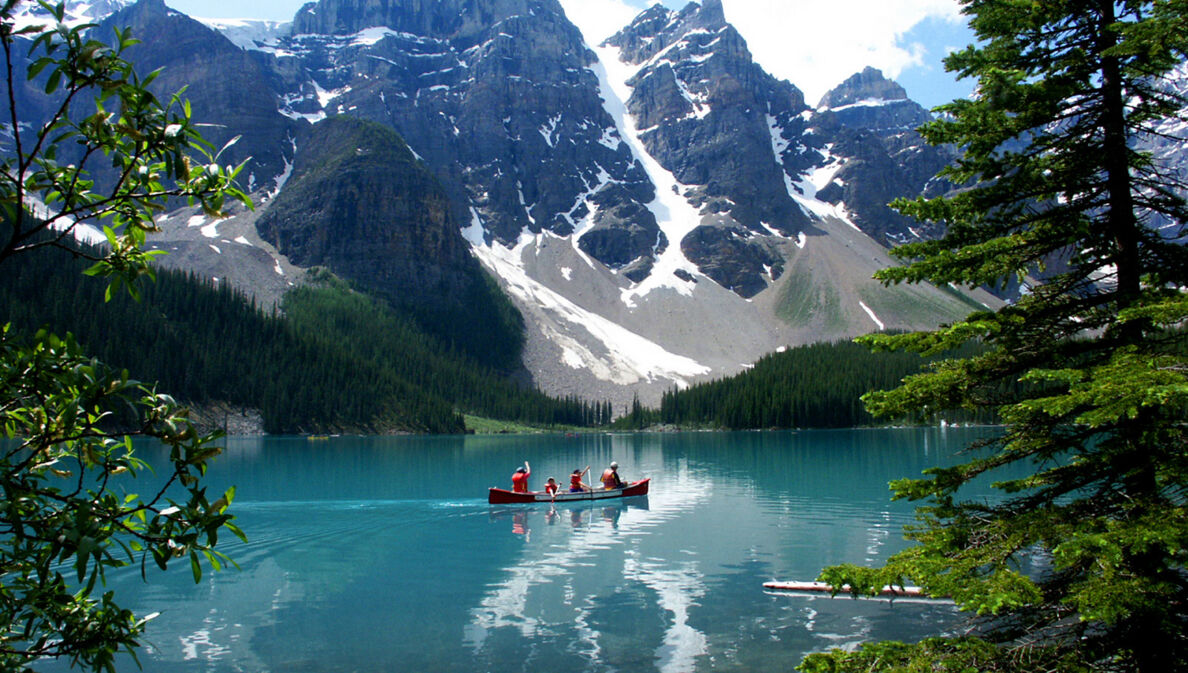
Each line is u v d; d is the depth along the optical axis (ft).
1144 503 33.01
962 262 38.99
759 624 69.82
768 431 578.25
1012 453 38.42
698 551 101.71
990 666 34.32
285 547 106.32
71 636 18.78
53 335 18.38
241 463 268.21
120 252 20.08
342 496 167.43
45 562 18.51
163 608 75.56
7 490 17.74
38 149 17.71
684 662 60.75
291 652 63.26
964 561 34.71
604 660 61.31
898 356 631.15
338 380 582.76
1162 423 32.60
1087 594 31.01
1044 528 34.68
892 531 114.21
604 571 90.79
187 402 469.57
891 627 67.97
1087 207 38.40
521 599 78.95
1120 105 37.45
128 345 452.76
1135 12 36.65
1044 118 38.58
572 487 156.87
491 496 148.77
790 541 107.65
